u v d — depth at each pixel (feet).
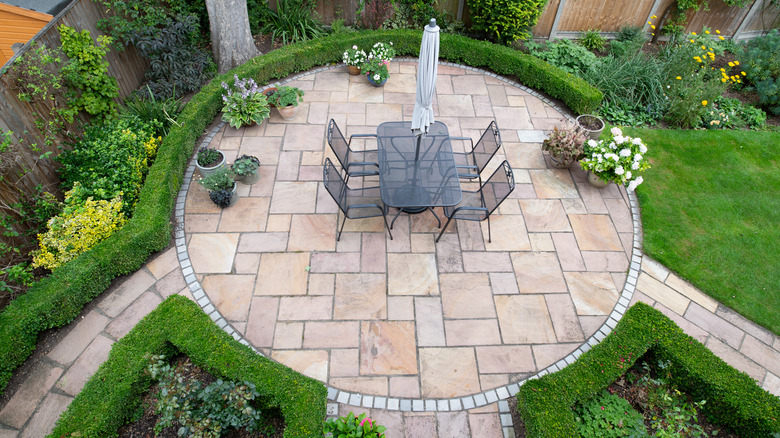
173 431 11.95
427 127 15.96
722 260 17.46
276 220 17.89
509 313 15.43
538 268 16.84
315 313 15.10
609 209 19.19
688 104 22.89
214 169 18.57
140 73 23.56
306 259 16.63
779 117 25.23
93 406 11.43
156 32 21.83
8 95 15.15
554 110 23.97
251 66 23.40
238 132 21.63
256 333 14.49
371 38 25.89
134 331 13.07
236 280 15.89
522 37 26.08
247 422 11.30
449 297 15.75
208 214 18.01
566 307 15.75
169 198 17.34
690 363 13.08
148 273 15.96
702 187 20.40
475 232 17.89
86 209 15.39
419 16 27.73
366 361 13.98
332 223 17.89
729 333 15.35
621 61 25.79
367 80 25.09
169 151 18.60
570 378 12.55
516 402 13.29
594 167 18.58
